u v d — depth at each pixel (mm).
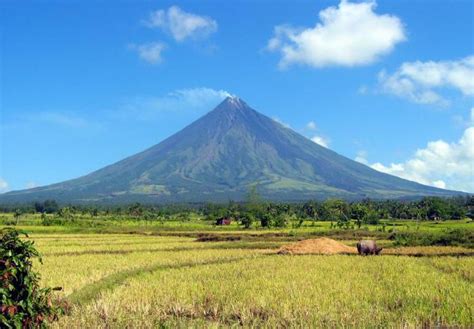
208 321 17109
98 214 136250
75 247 47844
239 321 17469
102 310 17969
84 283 24625
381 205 143250
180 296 20828
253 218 100562
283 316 17281
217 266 31891
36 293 12742
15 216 109688
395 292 21625
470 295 20672
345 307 18359
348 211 125625
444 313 17797
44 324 12836
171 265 33750
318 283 23797
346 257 37969
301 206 147750
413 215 126875
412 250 47312
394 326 16172
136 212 131875
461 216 126875
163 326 15859
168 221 120438
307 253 43688
